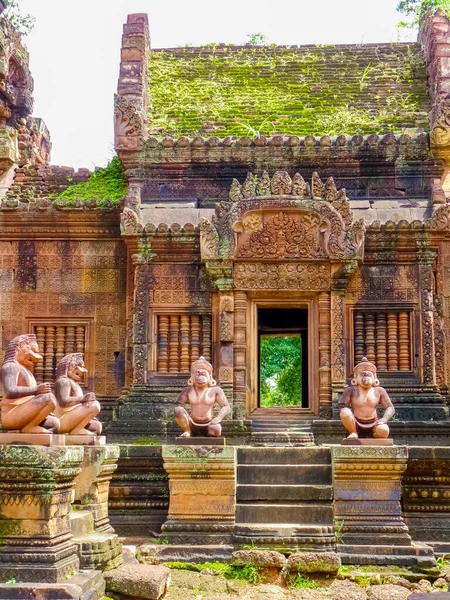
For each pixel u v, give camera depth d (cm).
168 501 1083
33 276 1452
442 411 1295
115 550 835
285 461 1079
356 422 1015
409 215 1398
